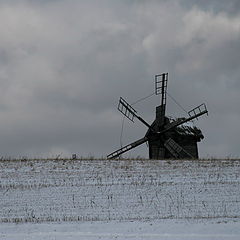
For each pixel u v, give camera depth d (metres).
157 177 86.44
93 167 95.31
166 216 58.91
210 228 49.12
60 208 65.56
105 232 48.47
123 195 73.31
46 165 97.06
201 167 95.31
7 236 47.19
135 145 131.25
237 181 82.81
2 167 94.94
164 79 132.38
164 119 131.00
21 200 70.62
